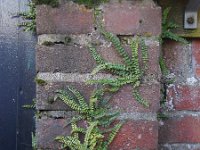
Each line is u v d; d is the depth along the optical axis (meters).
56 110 0.63
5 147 0.78
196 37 0.72
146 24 0.63
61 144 0.63
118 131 0.63
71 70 0.63
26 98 0.78
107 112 0.63
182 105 0.73
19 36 0.77
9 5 0.77
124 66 0.63
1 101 0.78
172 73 0.73
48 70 0.63
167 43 0.73
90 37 0.63
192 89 0.73
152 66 0.63
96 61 0.63
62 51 0.63
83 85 0.63
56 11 0.63
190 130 0.73
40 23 0.63
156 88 0.63
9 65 0.78
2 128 0.78
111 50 0.63
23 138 0.78
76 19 0.63
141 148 0.63
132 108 0.63
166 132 0.73
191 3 0.69
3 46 0.78
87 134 0.62
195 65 0.73
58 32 0.63
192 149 0.73
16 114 0.78
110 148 0.63
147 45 0.63
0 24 0.77
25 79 0.78
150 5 0.63
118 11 0.63
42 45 0.63
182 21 0.71
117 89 0.63
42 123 0.63
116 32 0.63
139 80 0.63
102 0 0.63
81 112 0.63
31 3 0.75
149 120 0.63
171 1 0.71
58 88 0.63
